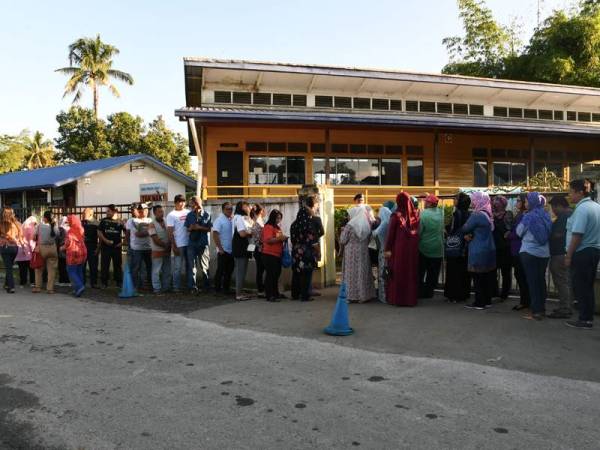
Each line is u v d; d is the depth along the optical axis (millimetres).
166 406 4133
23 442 3543
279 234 8812
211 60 17047
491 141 20266
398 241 7910
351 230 8375
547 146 20844
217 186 16078
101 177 24594
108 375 4926
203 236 9945
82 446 3467
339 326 6387
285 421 3824
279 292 9500
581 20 25906
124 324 7180
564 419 3842
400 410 4020
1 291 10656
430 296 8641
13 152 53500
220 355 5562
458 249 7996
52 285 10352
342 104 19578
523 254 6766
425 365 5148
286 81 18641
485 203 7477
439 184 19547
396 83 19188
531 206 6773
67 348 5914
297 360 5359
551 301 7996
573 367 5016
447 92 20297
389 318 7164
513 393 4371
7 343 6168
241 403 4180
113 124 39656
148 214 11828
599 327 6438
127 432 3666
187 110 14352
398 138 19172
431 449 3377
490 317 7043
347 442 3480
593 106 22438
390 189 18812
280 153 18172
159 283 10070
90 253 10984
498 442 3471
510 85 19969
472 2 30750
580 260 6250
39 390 4547
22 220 22641
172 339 6289
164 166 26188
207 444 3465
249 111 14938
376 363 5238
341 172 18672
